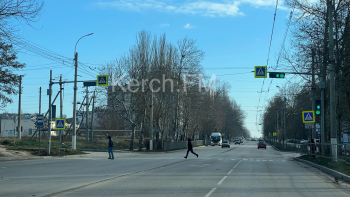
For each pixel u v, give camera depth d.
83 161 25.34
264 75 25.67
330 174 17.56
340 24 26.05
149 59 46.22
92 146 47.78
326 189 12.21
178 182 13.53
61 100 46.25
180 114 61.59
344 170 16.72
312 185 13.20
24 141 37.84
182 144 62.03
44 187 12.07
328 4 24.09
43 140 41.69
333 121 22.39
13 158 25.86
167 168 19.78
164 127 58.03
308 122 29.52
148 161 25.89
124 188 11.89
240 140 123.25
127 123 83.94
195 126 75.50
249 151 51.91
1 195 10.38
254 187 12.38
